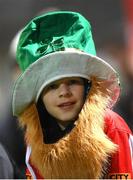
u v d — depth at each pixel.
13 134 7.63
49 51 5.71
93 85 5.72
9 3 11.68
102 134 5.70
